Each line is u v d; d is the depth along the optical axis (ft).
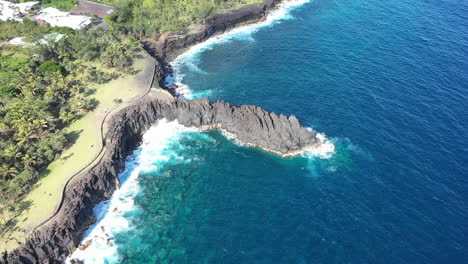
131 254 254.88
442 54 476.54
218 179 314.14
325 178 309.01
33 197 270.26
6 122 318.45
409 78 428.97
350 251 251.39
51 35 444.55
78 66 415.64
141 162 332.80
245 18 583.99
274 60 482.28
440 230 262.47
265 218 277.85
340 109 383.45
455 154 323.98
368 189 296.51
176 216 282.36
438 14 597.93
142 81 402.11
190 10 550.36
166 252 255.91
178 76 447.83
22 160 289.33
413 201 284.20
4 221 252.21
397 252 249.14
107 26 511.40
